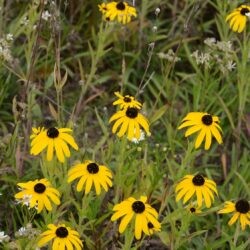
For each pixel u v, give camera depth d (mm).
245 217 4711
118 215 4387
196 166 7383
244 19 6574
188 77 7684
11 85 7637
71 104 7832
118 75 8133
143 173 5719
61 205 5523
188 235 5598
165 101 8031
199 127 4930
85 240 5551
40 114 7070
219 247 6078
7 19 8000
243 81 6703
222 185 6797
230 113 7547
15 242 4727
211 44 7168
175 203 6027
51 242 4840
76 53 8469
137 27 8367
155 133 7441
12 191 6184
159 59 8297
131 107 5055
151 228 4566
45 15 6684
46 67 7266
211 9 9023
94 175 4660
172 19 8664
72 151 6227
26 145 6398
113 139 6320
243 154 7098
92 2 8453
